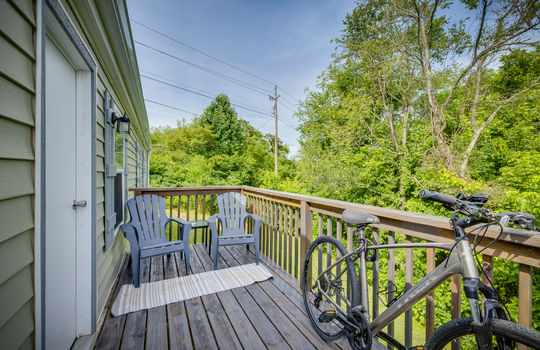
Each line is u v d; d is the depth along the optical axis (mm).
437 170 7520
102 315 1894
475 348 976
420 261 6480
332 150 10781
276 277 2629
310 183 10594
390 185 8773
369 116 10203
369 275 6898
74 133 1628
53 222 1343
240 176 19578
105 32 1870
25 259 874
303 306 2047
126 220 3773
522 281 970
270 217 3256
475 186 6293
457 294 1211
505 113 7555
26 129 901
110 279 2361
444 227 1158
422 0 7750
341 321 1459
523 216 809
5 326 763
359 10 9758
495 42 6719
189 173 16188
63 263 1459
